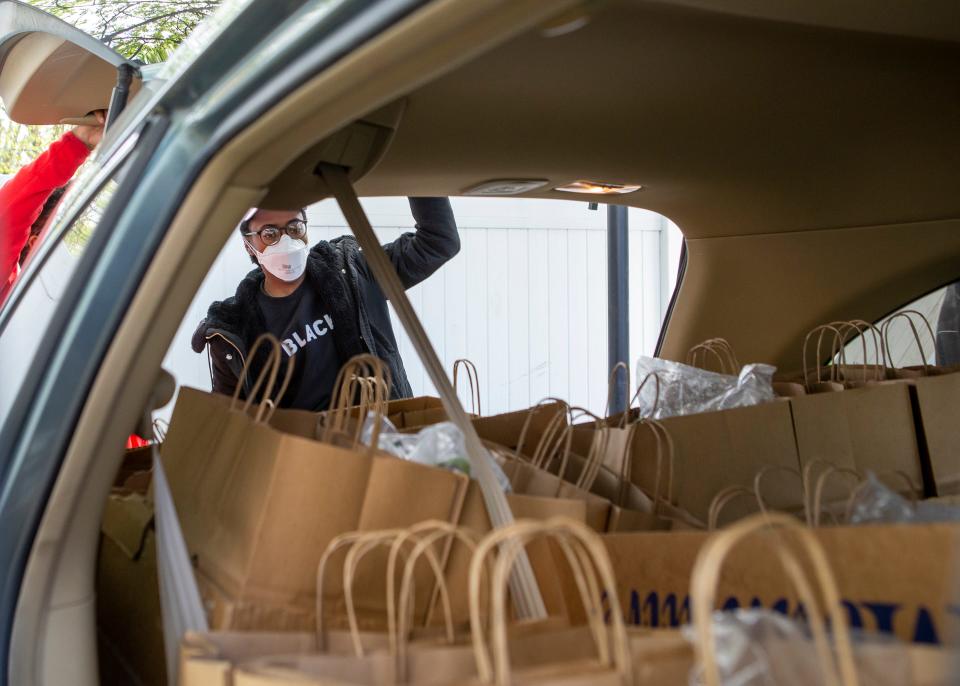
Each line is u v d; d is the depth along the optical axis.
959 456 1.81
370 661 0.84
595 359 5.86
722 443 1.65
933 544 0.84
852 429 1.76
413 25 0.72
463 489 1.15
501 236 5.66
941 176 2.26
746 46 1.50
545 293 5.75
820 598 0.89
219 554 1.15
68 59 2.10
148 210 1.00
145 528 1.26
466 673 0.84
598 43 1.44
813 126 1.95
